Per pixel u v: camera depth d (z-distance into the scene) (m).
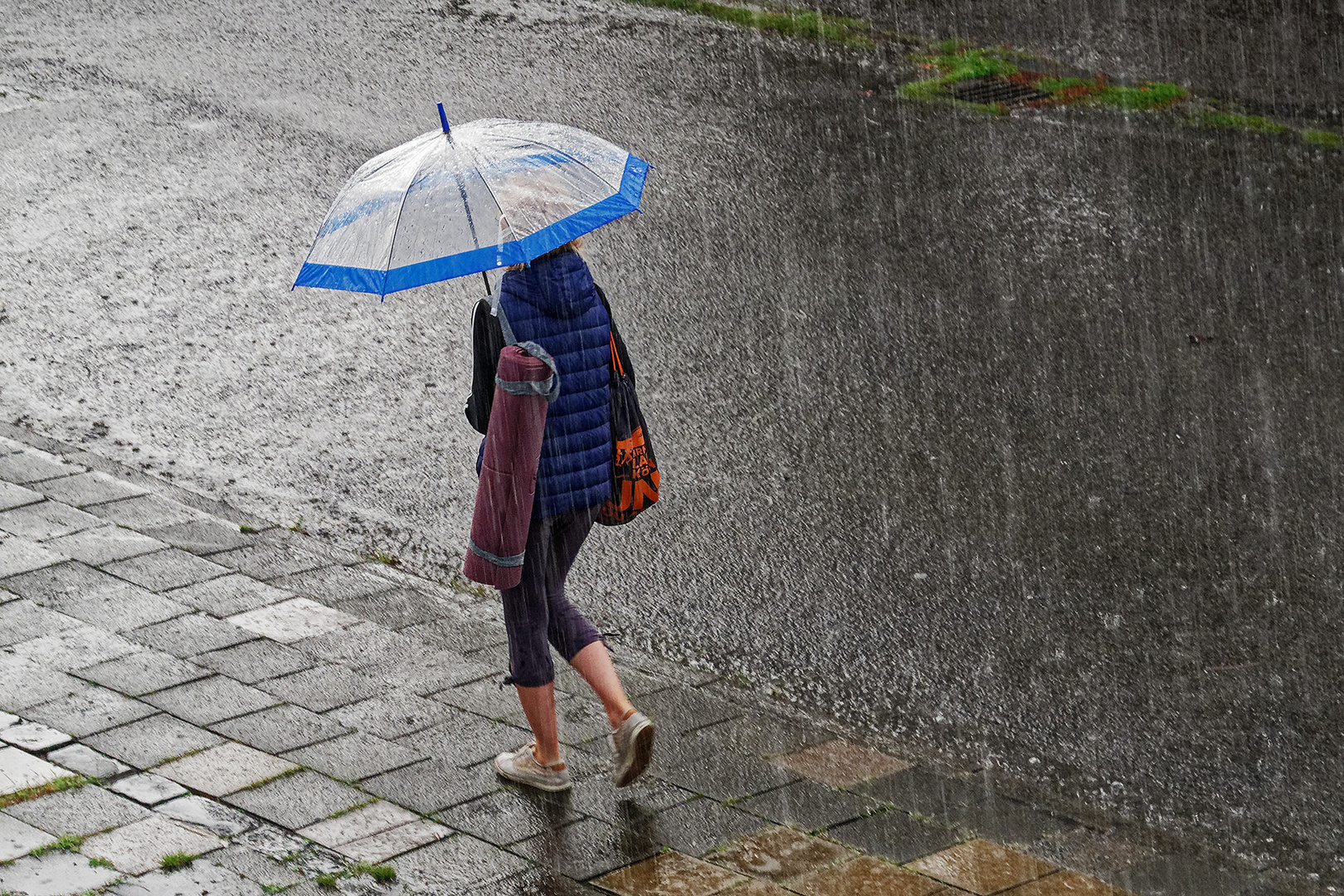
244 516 7.91
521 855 5.11
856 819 5.42
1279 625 6.83
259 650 6.51
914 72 15.04
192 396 9.31
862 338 9.98
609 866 5.07
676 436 8.81
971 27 16.31
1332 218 11.66
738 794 5.58
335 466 8.53
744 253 11.27
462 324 10.44
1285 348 9.71
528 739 5.90
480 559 5.16
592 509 5.38
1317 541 7.54
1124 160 12.84
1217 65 15.14
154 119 13.55
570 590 7.26
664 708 6.26
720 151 13.12
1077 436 8.69
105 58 15.14
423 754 5.73
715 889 4.93
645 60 15.34
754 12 16.86
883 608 7.07
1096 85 14.61
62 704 5.93
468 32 16.09
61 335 10.02
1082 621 6.91
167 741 5.70
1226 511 7.86
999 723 6.15
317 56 15.28
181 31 16.03
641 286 10.77
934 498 8.08
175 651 6.45
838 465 8.46
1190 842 5.33
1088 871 5.11
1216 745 5.96
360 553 7.59
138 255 11.16
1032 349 9.77
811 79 14.82
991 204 12.00
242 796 5.35
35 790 5.28
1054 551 7.53
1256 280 10.70
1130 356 9.66
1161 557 7.44
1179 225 11.60
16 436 8.69
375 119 13.63
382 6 16.94
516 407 4.95
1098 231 11.53
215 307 10.49
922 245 11.35
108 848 4.94
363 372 9.71
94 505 7.89
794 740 6.02
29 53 15.22
